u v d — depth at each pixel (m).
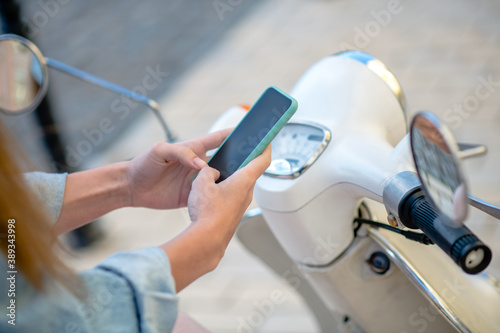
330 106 1.12
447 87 3.28
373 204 1.12
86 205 1.06
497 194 2.42
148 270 0.72
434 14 4.18
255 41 4.45
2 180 0.65
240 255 2.63
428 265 1.08
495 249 2.12
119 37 4.96
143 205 1.09
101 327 0.69
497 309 1.13
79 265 2.70
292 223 1.08
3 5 2.68
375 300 1.18
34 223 0.68
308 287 1.47
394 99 1.16
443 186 0.71
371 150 1.02
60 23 5.39
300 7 4.88
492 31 3.78
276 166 1.08
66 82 4.43
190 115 3.68
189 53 4.49
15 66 1.59
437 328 1.23
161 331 0.72
